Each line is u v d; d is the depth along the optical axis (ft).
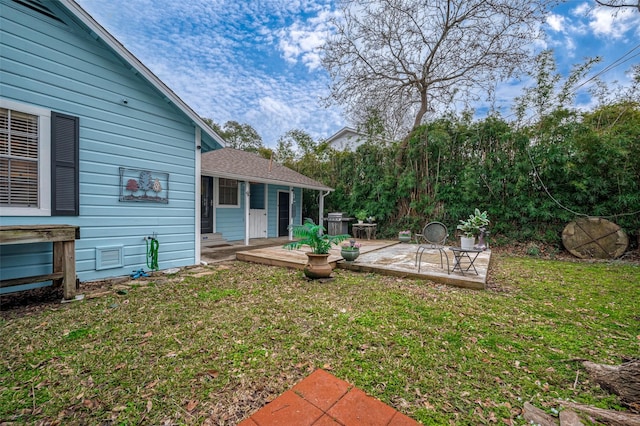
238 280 13.89
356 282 13.75
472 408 5.16
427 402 5.30
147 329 8.22
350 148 37.65
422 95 32.81
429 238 16.01
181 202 16.85
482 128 25.90
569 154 21.98
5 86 10.53
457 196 26.76
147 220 15.24
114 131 13.76
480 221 15.89
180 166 16.76
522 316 9.50
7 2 10.57
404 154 31.14
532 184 23.82
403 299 11.14
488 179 25.39
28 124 11.20
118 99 13.88
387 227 31.30
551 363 6.63
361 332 8.13
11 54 10.66
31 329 8.13
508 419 4.89
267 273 15.43
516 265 18.51
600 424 4.65
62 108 12.00
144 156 15.02
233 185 27.86
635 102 21.81
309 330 8.25
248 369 6.26
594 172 21.54
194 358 6.69
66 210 12.17
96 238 13.25
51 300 10.65
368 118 33.65
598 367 6.17
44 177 11.51
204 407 5.10
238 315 9.33
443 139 27.22
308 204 38.96
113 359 6.62
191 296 11.31
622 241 20.51
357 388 5.67
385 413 5.00
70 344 7.30
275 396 5.42
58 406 5.08
